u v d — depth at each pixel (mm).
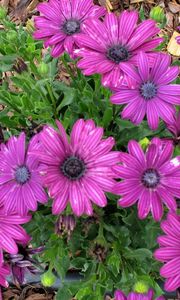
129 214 299
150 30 251
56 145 225
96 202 223
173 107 243
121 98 243
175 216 225
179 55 476
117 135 318
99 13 274
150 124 243
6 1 510
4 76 441
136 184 229
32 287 389
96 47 251
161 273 227
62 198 224
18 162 245
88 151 227
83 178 226
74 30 268
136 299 262
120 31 252
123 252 294
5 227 238
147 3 502
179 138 257
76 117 331
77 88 333
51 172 224
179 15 496
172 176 230
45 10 277
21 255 256
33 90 315
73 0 274
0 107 440
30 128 317
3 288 391
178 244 226
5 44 321
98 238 272
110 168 224
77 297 292
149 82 244
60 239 288
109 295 352
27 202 240
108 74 245
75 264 302
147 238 289
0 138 288
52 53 271
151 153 226
